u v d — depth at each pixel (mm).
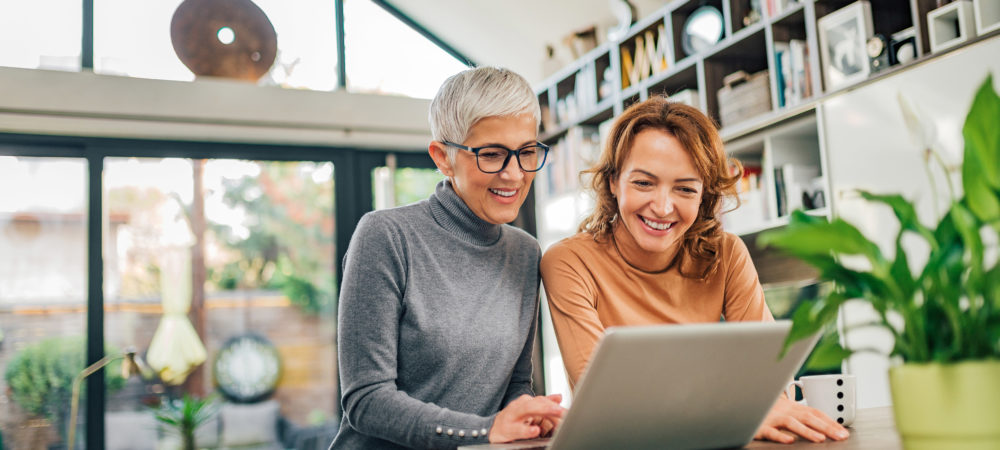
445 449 1131
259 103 4566
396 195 4879
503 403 1426
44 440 4141
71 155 4324
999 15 2354
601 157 1501
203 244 4512
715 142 1415
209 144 4559
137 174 4422
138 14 4504
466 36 5078
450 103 1360
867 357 2654
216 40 4594
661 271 1487
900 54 2590
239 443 4418
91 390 4203
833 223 774
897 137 2555
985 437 718
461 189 1386
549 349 4844
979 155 732
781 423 1110
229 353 4477
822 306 811
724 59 3459
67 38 4371
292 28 4840
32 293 4203
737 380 966
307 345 4609
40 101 4145
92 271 4254
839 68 2820
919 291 771
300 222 4703
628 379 871
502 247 1461
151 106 4332
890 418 1313
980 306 746
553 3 4477
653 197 1361
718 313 1515
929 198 2434
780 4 3070
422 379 1324
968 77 2340
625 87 4012
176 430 4301
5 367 4133
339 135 4723
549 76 4734
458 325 1336
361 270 1303
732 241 1521
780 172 3137
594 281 1472
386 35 5062
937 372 738
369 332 1273
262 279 4590
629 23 4059
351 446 1312
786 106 3029
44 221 4254
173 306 4414
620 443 952
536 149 1396
